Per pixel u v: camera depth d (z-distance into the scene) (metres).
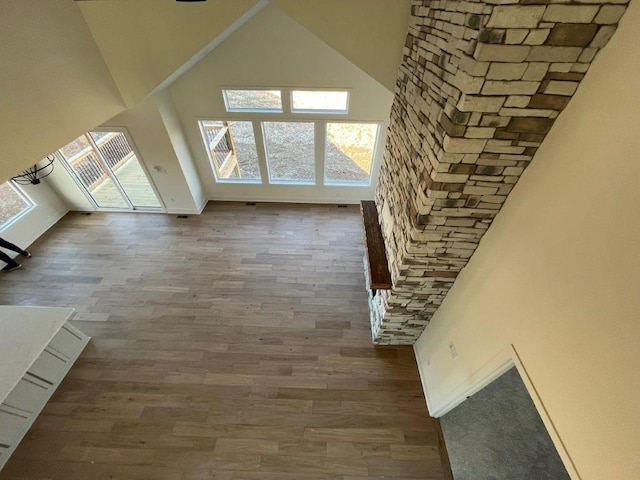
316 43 3.75
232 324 3.59
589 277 1.17
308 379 3.08
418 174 2.00
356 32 2.49
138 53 2.62
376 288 2.67
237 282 4.12
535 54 1.24
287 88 4.18
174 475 2.47
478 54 1.26
